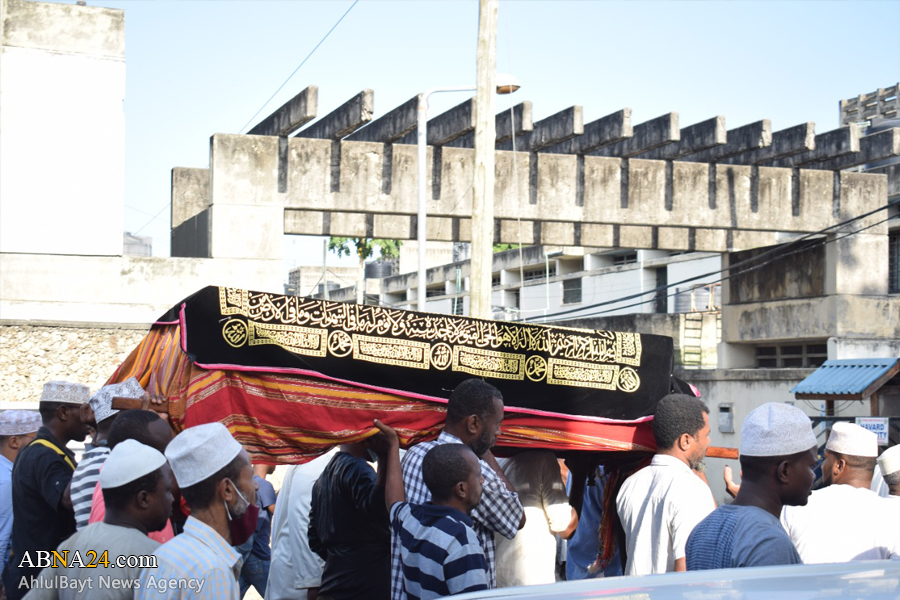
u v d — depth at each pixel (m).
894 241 20.09
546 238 18.17
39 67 11.63
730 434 18.55
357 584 4.71
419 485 4.24
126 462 3.56
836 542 4.13
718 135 14.98
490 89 9.58
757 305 18.72
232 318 4.61
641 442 5.43
